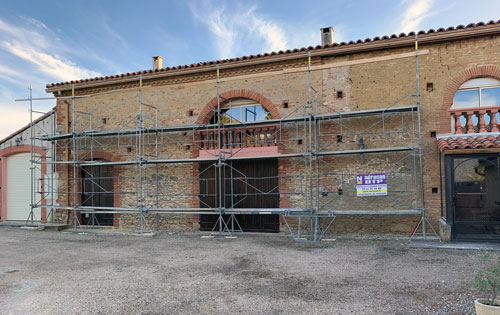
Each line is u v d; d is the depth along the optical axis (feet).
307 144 37.11
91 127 44.57
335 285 19.58
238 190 39.34
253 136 39.14
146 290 19.40
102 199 45.62
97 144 45.68
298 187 37.09
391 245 29.84
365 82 35.68
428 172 33.37
